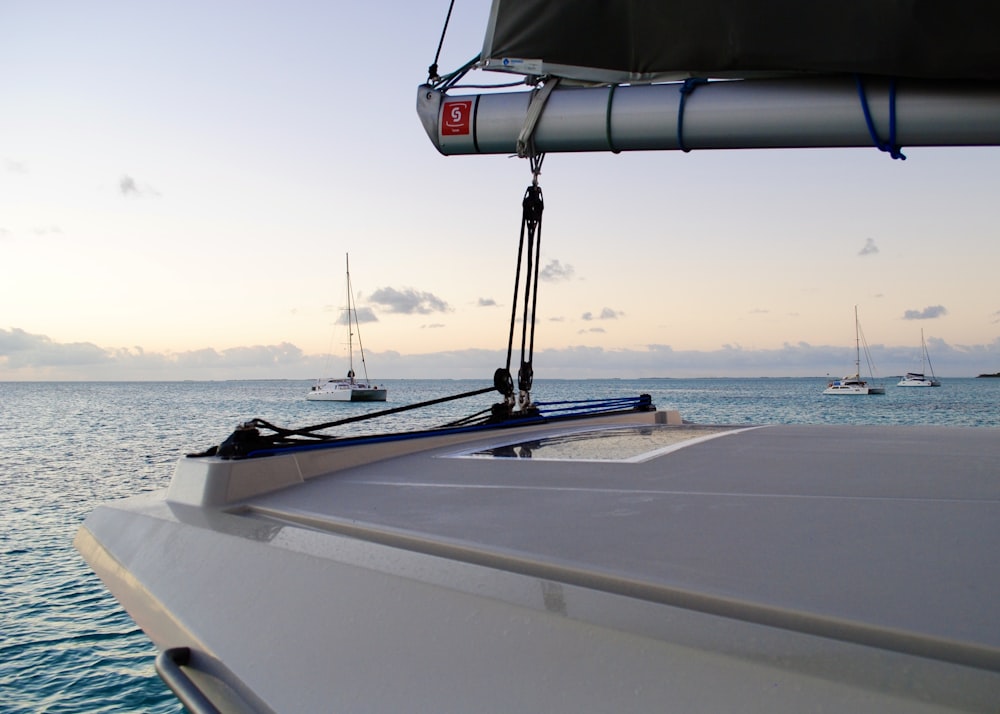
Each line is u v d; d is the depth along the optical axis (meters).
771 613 1.08
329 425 2.82
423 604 1.24
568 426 4.08
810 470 2.35
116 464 31.58
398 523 1.75
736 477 2.24
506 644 1.09
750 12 2.56
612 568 1.30
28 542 16.84
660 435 3.52
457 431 3.43
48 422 63.19
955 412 66.12
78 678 9.43
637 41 2.75
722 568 1.29
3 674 9.57
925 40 2.39
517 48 2.85
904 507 1.75
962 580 1.19
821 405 82.19
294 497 2.16
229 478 2.16
